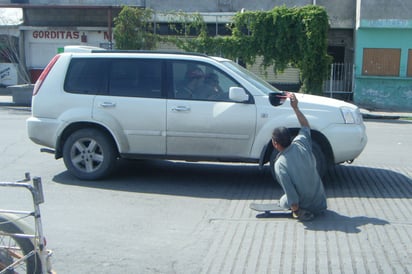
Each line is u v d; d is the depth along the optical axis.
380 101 25.28
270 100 8.11
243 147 8.17
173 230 6.35
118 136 8.43
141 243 5.93
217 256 5.49
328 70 23.06
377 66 25.11
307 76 22.73
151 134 8.35
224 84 8.28
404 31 24.67
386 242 5.75
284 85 26.58
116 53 8.64
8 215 4.39
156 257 5.53
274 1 26.47
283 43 22.91
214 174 9.26
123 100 8.40
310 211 6.57
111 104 8.41
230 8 26.73
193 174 9.25
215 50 23.98
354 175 9.13
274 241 5.85
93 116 8.43
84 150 8.60
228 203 7.49
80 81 8.62
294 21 22.58
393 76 25.05
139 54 8.56
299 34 22.52
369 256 5.36
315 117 8.03
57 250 5.71
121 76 8.53
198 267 5.25
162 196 7.84
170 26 24.78
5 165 9.84
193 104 8.23
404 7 24.41
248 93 8.17
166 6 27.02
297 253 5.47
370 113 22.61
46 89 8.70
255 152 8.14
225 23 26.14
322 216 6.73
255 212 7.00
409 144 13.28
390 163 10.37
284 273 5.00
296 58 22.98
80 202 7.48
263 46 23.27
